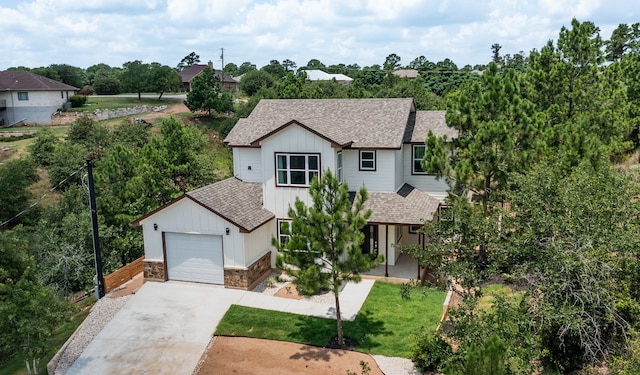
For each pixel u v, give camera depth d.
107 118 59.94
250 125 27.39
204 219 21.73
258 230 22.69
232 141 26.14
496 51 133.00
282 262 16.53
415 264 24.47
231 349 17.05
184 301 20.66
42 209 33.06
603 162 18.91
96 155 41.91
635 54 41.81
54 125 59.09
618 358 12.41
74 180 36.84
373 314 19.23
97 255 21.81
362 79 103.75
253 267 22.09
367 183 25.06
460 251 15.59
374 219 22.77
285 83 62.16
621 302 13.51
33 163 39.94
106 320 19.42
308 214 16.53
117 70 130.12
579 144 21.06
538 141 20.22
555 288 13.66
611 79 33.09
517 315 13.17
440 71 105.12
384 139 24.67
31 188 38.00
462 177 19.97
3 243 19.25
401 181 26.44
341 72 141.38
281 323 18.61
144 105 70.12
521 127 20.39
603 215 14.70
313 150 22.72
